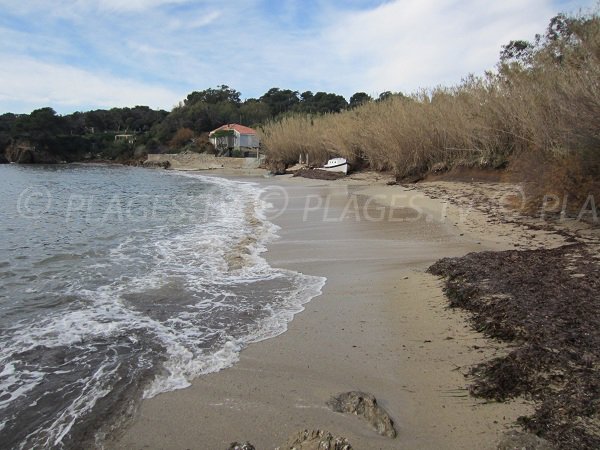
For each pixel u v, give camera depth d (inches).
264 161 2187.5
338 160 1395.2
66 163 3270.2
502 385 159.3
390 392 166.1
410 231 470.3
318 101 3929.6
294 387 171.6
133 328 231.0
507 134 765.9
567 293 226.4
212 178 1654.8
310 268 344.5
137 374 183.9
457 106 877.2
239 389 171.2
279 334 222.2
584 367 159.2
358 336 216.7
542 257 301.4
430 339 206.8
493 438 135.0
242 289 294.0
